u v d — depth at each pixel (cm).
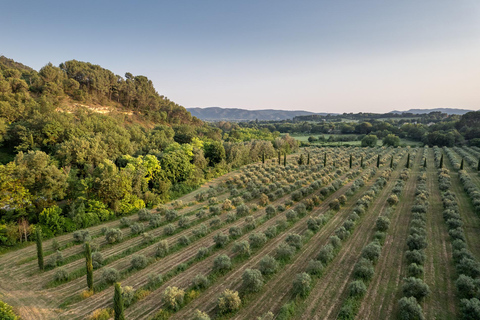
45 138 7844
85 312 2762
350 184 8175
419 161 12275
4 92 9562
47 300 2973
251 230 4794
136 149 9162
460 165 9531
